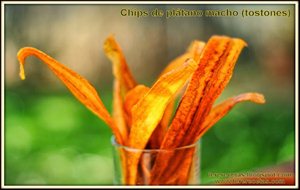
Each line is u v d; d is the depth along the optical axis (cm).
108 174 119
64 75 43
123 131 47
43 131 132
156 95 42
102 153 126
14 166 120
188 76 40
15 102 144
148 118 43
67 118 137
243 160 124
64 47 153
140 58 157
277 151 126
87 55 155
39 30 151
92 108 44
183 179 45
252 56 165
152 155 44
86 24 153
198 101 42
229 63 42
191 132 44
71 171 118
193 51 46
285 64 162
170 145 44
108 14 153
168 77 41
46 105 143
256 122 140
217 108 46
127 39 155
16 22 150
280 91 157
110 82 158
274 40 162
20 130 131
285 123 138
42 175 118
